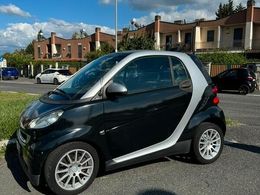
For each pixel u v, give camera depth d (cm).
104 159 442
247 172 493
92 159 432
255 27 4031
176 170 500
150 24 4903
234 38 4169
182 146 502
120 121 444
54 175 407
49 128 408
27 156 413
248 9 3906
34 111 443
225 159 552
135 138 459
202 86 518
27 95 1586
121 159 452
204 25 4325
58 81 3125
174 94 488
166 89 486
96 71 477
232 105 1341
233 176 477
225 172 492
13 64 5684
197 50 4216
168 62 501
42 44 6462
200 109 513
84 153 425
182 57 519
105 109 434
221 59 3064
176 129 493
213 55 3148
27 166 417
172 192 426
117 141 445
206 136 523
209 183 452
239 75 1994
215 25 4241
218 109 532
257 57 3800
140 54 482
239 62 3017
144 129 464
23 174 495
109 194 422
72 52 6034
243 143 655
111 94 434
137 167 511
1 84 3097
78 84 468
